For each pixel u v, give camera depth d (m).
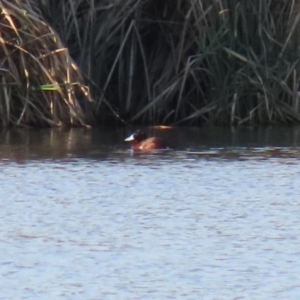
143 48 47.03
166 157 37.91
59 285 24.14
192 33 46.44
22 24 44.28
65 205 30.69
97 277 24.59
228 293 23.58
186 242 27.08
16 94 45.28
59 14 46.12
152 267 25.20
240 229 28.14
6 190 32.50
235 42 46.28
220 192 32.22
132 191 32.38
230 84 46.75
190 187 32.94
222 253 26.17
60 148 39.84
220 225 28.55
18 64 45.09
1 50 44.66
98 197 31.62
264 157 37.91
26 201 31.14
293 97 47.44
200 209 30.20
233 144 41.00
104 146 40.47
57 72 45.03
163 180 33.84
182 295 23.48
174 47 46.81
